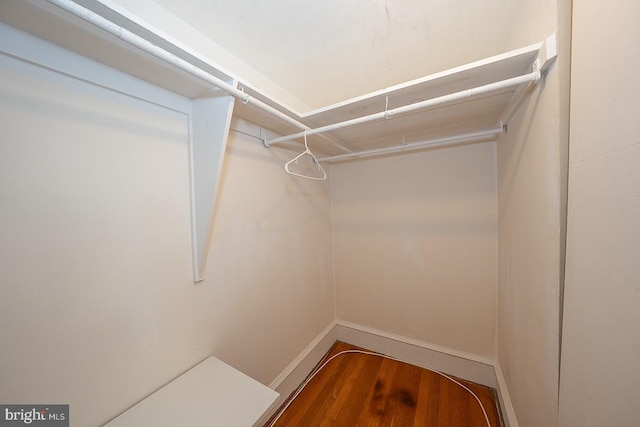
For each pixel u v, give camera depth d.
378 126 1.47
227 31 1.01
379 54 1.16
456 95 0.86
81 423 0.74
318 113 1.26
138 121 0.89
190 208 1.07
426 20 0.95
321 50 1.13
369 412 1.50
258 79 1.29
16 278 0.63
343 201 2.31
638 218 0.44
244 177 1.38
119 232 0.84
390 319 2.12
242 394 0.92
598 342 0.55
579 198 0.63
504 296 1.48
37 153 0.66
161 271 0.97
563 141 0.70
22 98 0.64
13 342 0.63
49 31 0.63
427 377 1.81
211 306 1.17
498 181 1.63
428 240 1.92
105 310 0.80
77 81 0.73
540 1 0.77
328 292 2.29
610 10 0.50
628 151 0.46
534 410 0.94
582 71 0.61
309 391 1.70
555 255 0.74
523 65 0.84
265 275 1.53
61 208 0.70
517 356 1.19
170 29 0.91
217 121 0.99
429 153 1.89
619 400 0.48
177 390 0.94
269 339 1.55
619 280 0.48
